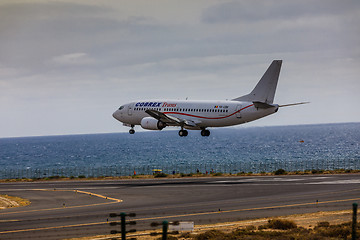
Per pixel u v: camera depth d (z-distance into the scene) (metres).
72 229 115.19
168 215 130.00
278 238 96.50
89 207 149.88
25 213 142.12
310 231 104.75
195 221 121.00
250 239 95.38
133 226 117.12
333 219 116.88
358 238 93.69
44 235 109.12
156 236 104.81
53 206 155.75
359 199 145.88
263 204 143.00
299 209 133.50
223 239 97.06
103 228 115.38
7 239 105.62
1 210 151.00
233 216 126.38
